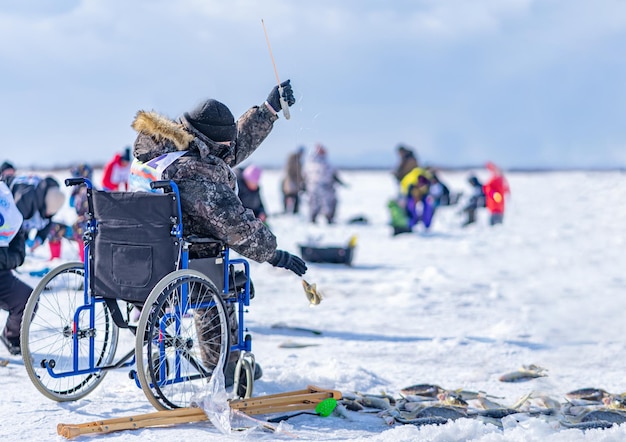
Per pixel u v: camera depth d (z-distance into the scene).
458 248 31.83
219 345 8.90
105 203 8.79
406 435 7.86
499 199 42.62
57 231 20.55
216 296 8.66
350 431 8.25
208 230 8.82
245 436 7.84
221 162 8.94
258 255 8.97
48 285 9.27
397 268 25.55
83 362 10.69
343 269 25.25
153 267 8.51
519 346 13.54
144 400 9.35
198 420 8.28
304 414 8.80
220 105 9.05
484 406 9.36
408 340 14.14
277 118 9.95
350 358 12.58
